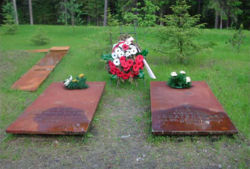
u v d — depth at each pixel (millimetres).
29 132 3965
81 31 16812
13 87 6633
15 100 5879
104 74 7645
